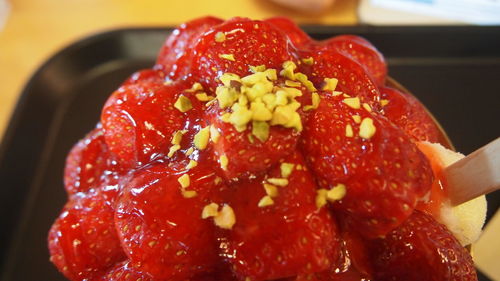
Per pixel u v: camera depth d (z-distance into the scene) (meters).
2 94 0.28
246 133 0.13
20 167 0.24
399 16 0.29
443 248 0.14
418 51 0.26
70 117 0.25
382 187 0.13
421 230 0.14
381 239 0.14
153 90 0.15
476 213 0.16
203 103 0.15
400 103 0.16
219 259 0.14
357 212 0.13
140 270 0.14
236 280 0.14
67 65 0.26
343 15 0.30
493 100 0.25
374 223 0.13
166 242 0.13
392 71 0.26
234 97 0.13
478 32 0.26
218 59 0.14
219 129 0.13
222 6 0.31
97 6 0.31
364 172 0.13
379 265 0.14
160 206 0.13
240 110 0.13
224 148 0.13
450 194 0.15
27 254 0.22
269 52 0.15
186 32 0.18
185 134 0.15
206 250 0.13
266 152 0.13
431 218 0.15
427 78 0.26
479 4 0.29
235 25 0.15
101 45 0.27
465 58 0.26
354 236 0.14
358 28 0.27
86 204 0.16
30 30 0.30
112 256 0.15
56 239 0.16
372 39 0.26
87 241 0.15
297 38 0.18
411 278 0.14
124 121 0.15
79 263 0.15
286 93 0.13
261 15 0.30
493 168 0.13
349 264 0.14
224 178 0.13
